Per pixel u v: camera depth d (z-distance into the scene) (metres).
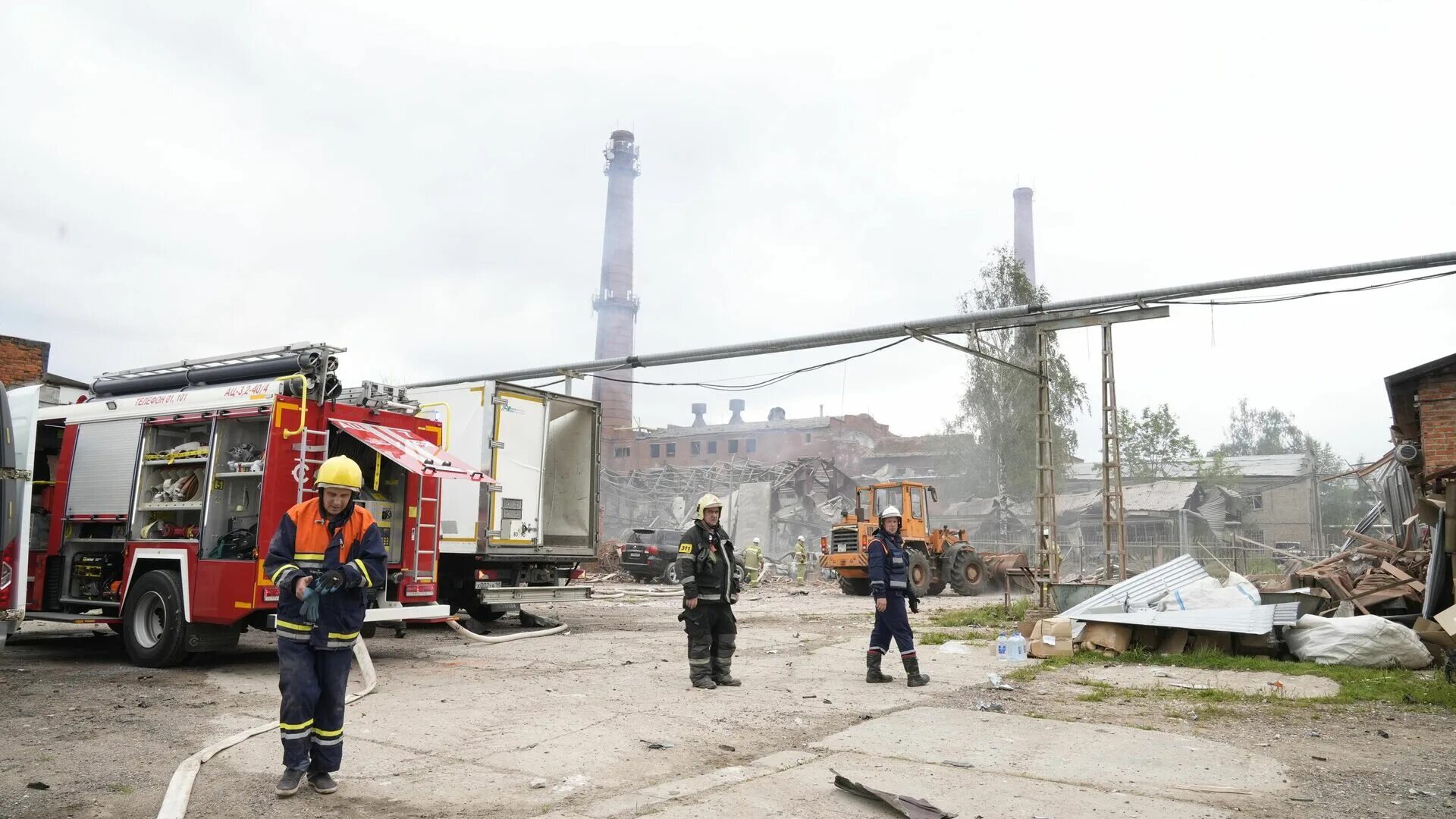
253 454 8.61
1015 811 4.06
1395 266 11.84
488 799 4.31
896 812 4.03
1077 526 41.09
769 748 5.45
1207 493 50.91
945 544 23.06
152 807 4.17
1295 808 4.14
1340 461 77.50
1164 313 13.68
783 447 65.12
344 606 4.46
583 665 9.05
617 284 76.56
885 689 7.61
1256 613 8.90
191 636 8.52
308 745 4.38
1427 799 4.29
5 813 4.05
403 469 9.82
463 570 12.38
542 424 13.12
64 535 9.89
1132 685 7.65
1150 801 4.21
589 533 13.77
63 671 8.53
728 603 7.76
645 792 4.41
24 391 8.48
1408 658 8.27
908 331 15.28
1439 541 10.01
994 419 40.12
